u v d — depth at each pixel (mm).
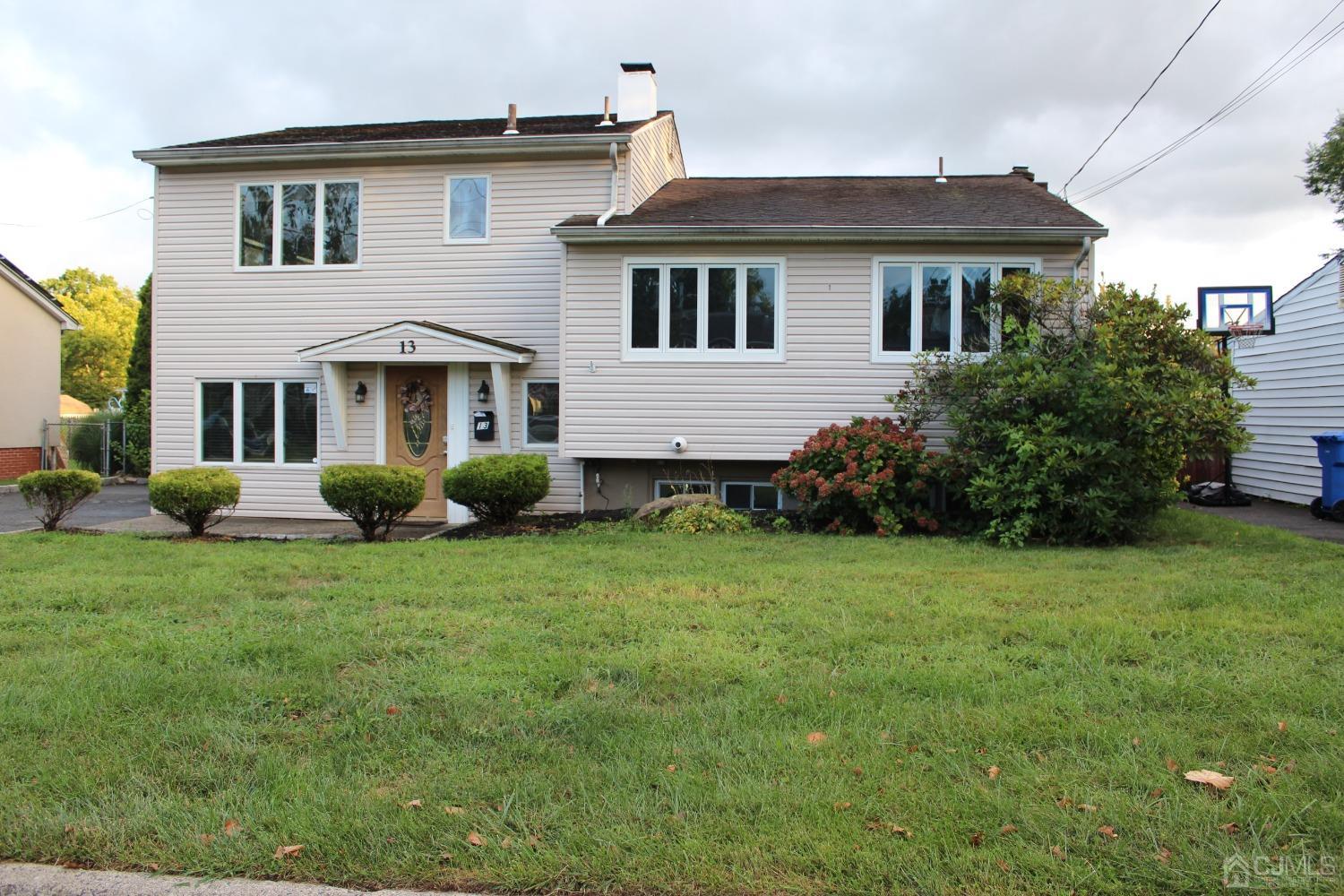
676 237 12008
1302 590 6715
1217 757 3682
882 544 9680
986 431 10406
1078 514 9523
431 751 3861
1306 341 14430
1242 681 4520
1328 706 4164
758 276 12242
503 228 13883
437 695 4480
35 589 7129
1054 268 11930
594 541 9883
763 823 3197
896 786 3445
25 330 24578
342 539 10852
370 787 3539
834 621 5887
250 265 14375
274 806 3377
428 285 14016
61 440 25656
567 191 13734
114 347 60375
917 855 2982
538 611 6273
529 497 11570
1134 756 3662
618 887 2891
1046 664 4879
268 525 13086
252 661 5148
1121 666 4895
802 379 12164
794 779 3527
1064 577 7414
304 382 14234
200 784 3594
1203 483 16141
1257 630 5508
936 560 8461
